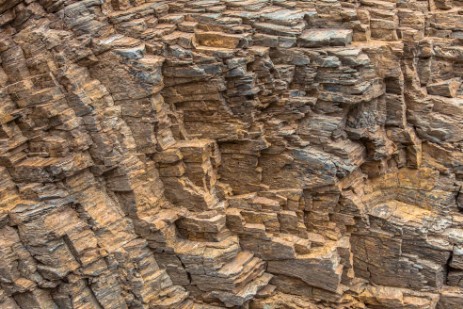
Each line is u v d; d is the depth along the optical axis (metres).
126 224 21.50
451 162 22.86
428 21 24.64
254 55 21.20
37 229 19.70
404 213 22.94
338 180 22.31
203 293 22.14
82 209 20.67
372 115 22.72
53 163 20.00
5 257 19.50
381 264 23.16
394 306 22.84
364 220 22.81
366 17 22.97
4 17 20.59
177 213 22.02
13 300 20.16
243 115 21.75
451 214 23.00
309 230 23.05
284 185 22.59
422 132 23.25
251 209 22.50
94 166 20.89
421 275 22.73
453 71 24.55
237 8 22.17
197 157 21.59
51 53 20.38
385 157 23.19
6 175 20.20
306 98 21.89
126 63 20.58
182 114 22.02
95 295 20.73
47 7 20.94
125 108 21.05
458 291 22.73
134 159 21.23
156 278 21.73
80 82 20.56
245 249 22.70
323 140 22.03
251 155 22.28
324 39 21.59
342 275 22.98
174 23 21.56
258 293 22.69
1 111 19.95
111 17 21.12
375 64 22.30
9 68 20.61
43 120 20.25
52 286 20.12
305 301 23.02
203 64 20.86
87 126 20.52
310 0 22.84
